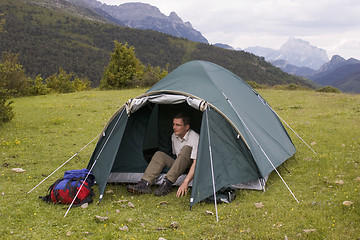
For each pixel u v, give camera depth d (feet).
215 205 16.87
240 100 23.73
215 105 20.47
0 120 39.96
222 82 23.76
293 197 18.33
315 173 22.04
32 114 49.90
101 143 21.75
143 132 22.84
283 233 14.16
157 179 21.12
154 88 22.63
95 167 20.62
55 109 55.01
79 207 17.69
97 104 60.13
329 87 85.56
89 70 549.95
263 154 21.24
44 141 33.55
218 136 19.77
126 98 68.85
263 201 18.02
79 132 37.99
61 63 552.82
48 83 106.93
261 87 98.99
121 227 15.26
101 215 16.66
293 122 40.06
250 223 15.24
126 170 22.29
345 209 15.87
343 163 23.47
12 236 14.38
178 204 18.12
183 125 20.72
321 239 13.53
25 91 84.99
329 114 43.60
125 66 105.40
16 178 22.36
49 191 19.95
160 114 23.32
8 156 27.81
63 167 25.30
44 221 15.96
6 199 18.60
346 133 32.37
